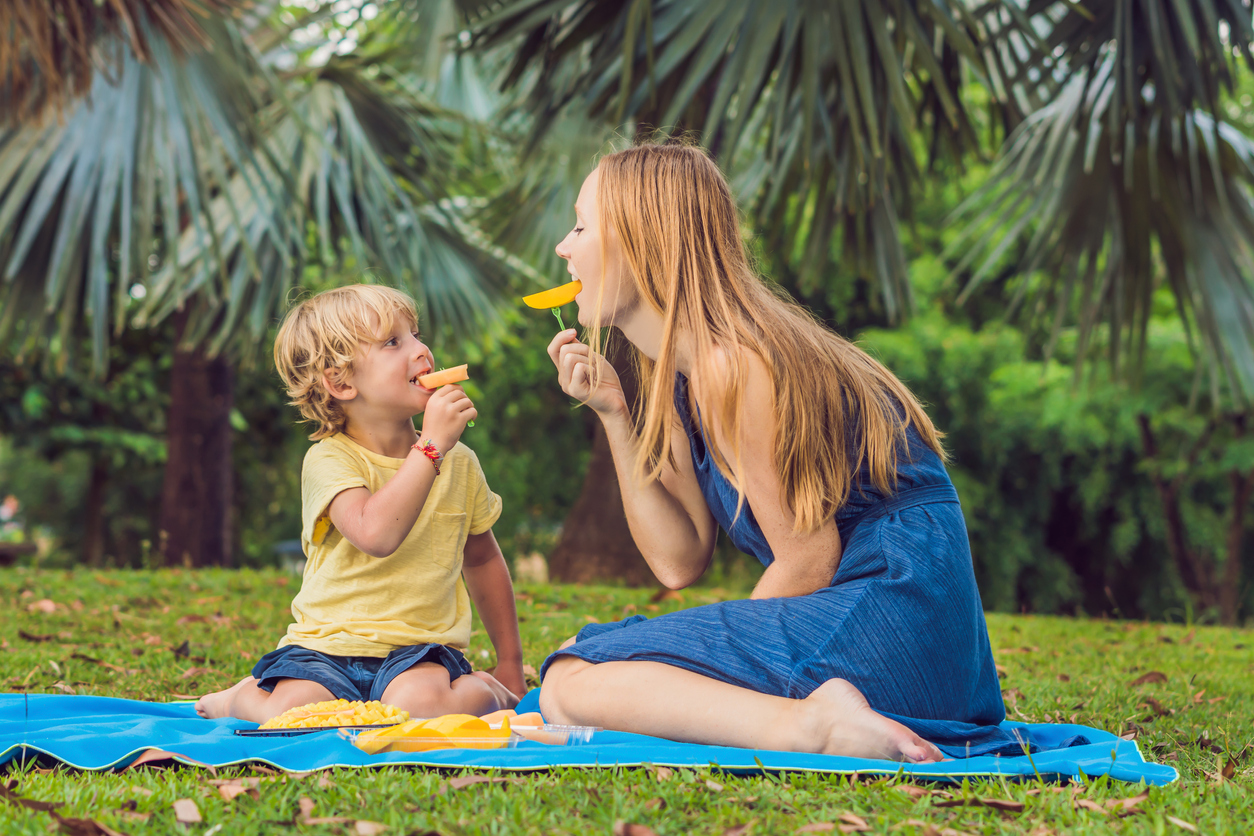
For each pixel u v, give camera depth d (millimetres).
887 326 10555
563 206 7219
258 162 6047
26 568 5832
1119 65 4285
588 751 1404
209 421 7613
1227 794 1322
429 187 7293
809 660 1484
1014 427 10016
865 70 3781
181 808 1141
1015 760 1400
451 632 1897
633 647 1558
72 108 4809
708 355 1550
